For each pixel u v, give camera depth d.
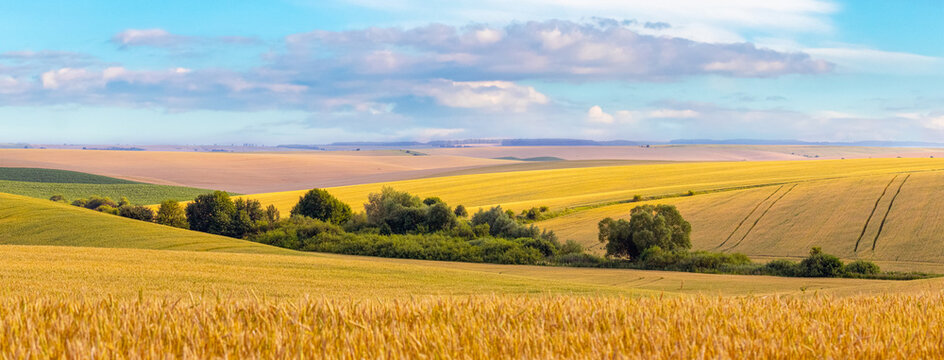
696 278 40.56
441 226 66.31
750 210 65.00
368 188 112.50
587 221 68.56
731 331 4.91
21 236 49.69
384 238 60.16
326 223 65.06
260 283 23.62
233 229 69.88
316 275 27.16
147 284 21.11
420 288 24.34
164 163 159.62
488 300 6.23
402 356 3.86
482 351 4.18
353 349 4.14
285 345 4.21
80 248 33.81
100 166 149.00
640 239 50.88
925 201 59.81
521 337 4.54
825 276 41.84
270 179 144.25
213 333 4.45
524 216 72.81
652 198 77.81
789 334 4.84
